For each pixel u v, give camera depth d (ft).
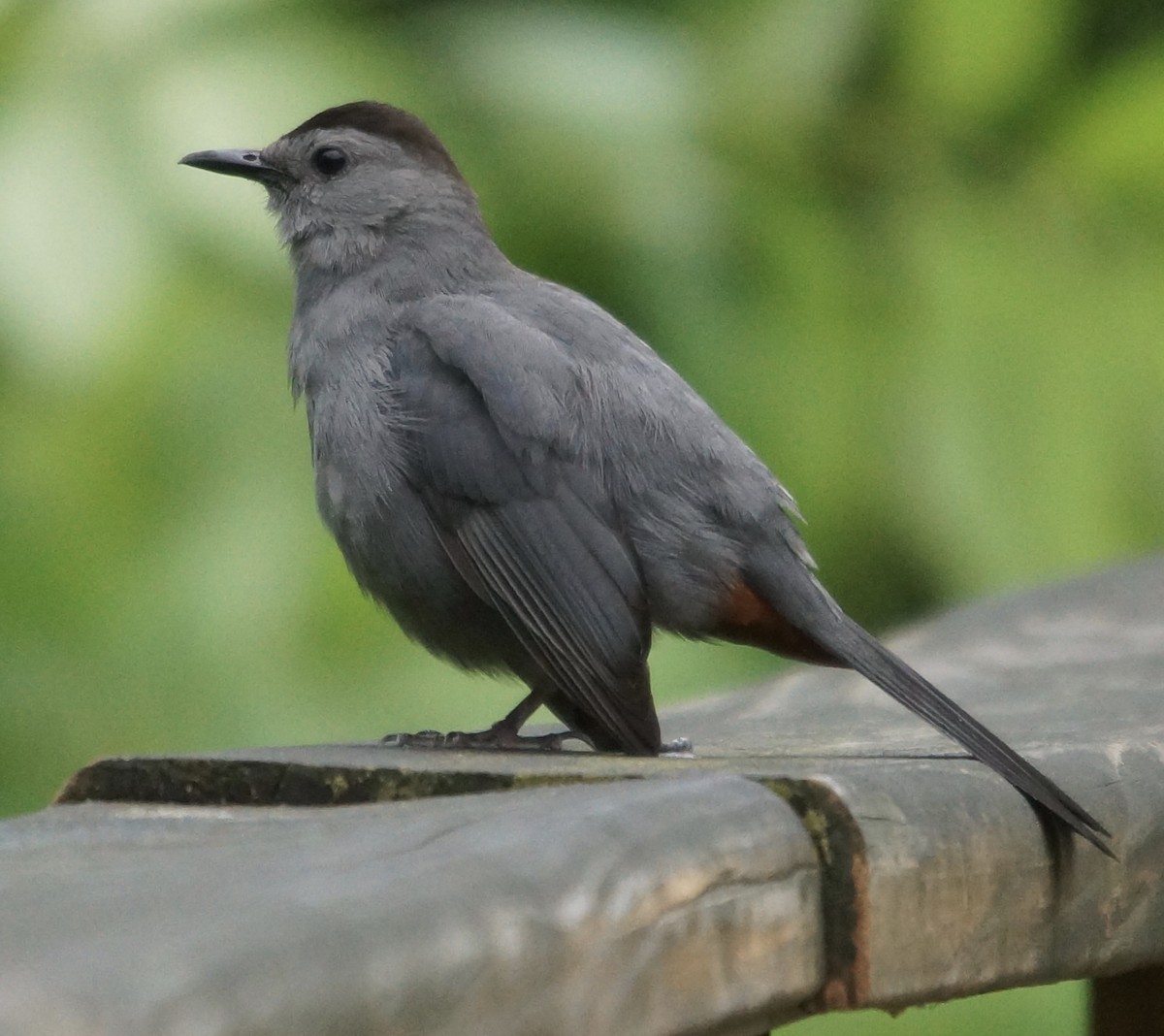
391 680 33.71
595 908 12.69
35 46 32.37
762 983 14.03
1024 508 35.81
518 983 12.02
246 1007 10.50
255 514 33.27
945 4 37.86
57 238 31.55
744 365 34.96
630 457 26.73
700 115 35.91
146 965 10.53
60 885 13.05
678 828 13.64
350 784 18.28
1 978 10.42
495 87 34.94
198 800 18.86
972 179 38.29
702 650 35.53
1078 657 28.07
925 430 35.58
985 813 16.05
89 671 33.53
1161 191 37.78
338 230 30.32
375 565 28.25
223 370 32.94
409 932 11.50
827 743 22.24
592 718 27.12
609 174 34.96
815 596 26.27
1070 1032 33.86
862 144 37.83
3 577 33.58
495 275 30.22
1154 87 37.96
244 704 33.30
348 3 34.60
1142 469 36.68
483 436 27.02
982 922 15.87
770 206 35.88
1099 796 17.54
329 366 28.78
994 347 36.47
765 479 27.14
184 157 32.07
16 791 33.86
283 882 12.38
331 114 31.07
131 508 33.42
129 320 31.78
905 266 36.91
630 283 34.91
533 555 26.73
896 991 14.96
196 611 33.37
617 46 35.86
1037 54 38.14
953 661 28.09
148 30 32.53
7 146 31.81
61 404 32.73
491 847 12.96
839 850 14.65
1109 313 37.09
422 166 30.55
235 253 32.24
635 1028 12.94
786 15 37.11
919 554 35.58
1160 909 18.06
